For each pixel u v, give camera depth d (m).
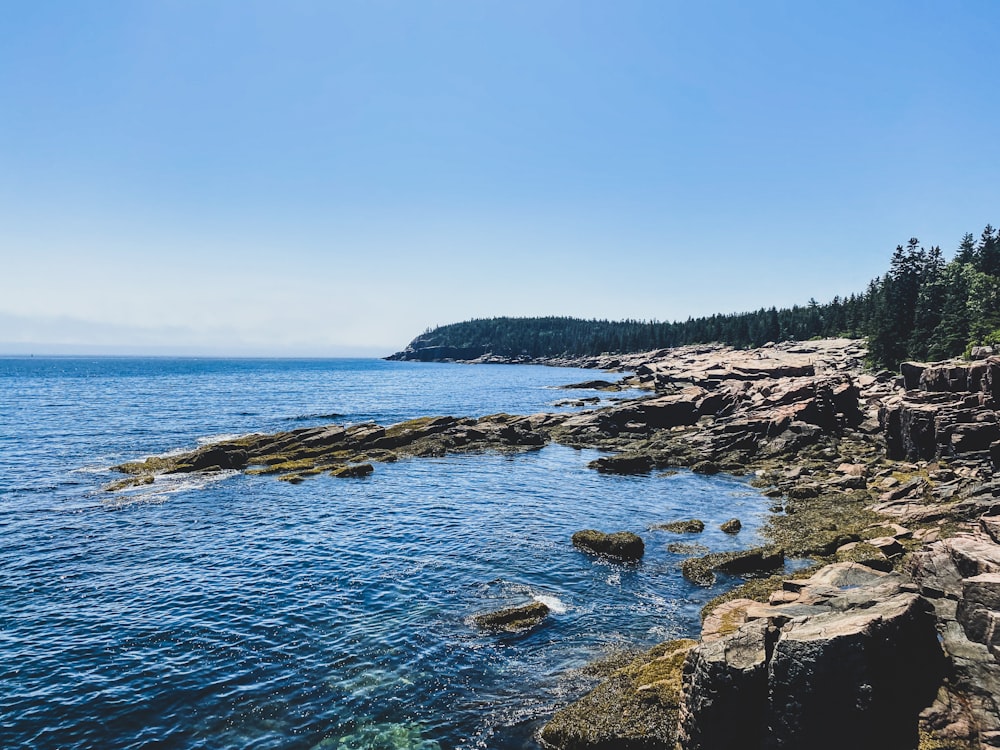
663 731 13.48
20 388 129.00
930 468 38.72
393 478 45.56
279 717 15.55
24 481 42.31
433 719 15.45
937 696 11.49
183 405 99.31
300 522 33.12
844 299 168.38
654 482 44.66
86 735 14.79
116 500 37.47
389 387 151.25
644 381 145.75
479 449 58.72
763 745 11.69
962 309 82.56
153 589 23.64
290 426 75.81
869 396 67.56
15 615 21.25
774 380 75.31
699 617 20.97
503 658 18.38
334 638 19.67
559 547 28.75
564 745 14.02
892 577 16.28
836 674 11.16
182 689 16.73
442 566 26.19
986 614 12.23
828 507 34.06
